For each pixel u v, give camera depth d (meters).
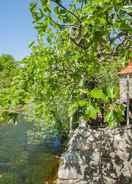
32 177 15.21
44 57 6.68
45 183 14.17
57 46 7.00
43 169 16.48
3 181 14.62
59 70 7.13
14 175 15.72
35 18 4.80
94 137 10.34
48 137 22.50
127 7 3.91
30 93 6.00
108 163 10.10
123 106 3.33
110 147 10.16
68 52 6.86
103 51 5.39
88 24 4.35
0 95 5.52
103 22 4.04
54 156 18.95
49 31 5.11
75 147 10.48
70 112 3.70
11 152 21.17
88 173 10.20
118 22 3.95
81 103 3.23
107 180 10.02
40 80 6.59
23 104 5.56
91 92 3.13
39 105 6.93
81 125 10.71
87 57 5.47
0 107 5.34
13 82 5.92
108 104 3.48
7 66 5.79
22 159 18.97
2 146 23.14
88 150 10.33
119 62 5.09
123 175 9.91
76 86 5.94
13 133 29.08
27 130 27.72
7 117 5.31
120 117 3.23
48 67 7.06
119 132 10.14
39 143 22.50
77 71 5.75
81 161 10.32
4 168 17.00
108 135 10.23
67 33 5.63
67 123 15.41
